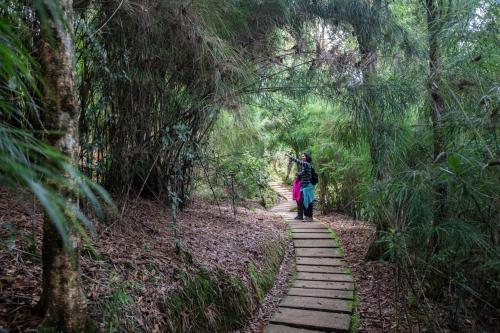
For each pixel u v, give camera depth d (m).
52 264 1.64
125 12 2.94
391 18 4.34
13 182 0.69
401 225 2.96
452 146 2.79
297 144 9.84
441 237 2.78
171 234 4.00
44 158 1.38
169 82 3.94
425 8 3.83
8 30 0.77
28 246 2.38
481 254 2.64
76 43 2.77
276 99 5.70
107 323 2.12
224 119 5.73
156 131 4.10
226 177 6.79
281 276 5.18
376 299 4.23
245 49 4.36
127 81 3.51
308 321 3.66
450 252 2.72
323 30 4.58
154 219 4.30
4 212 2.65
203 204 7.26
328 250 6.23
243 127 5.57
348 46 4.65
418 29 4.05
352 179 7.45
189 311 2.89
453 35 2.94
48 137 1.50
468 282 2.84
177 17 3.14
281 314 3.86
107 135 3.65
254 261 4.71
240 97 4.39
